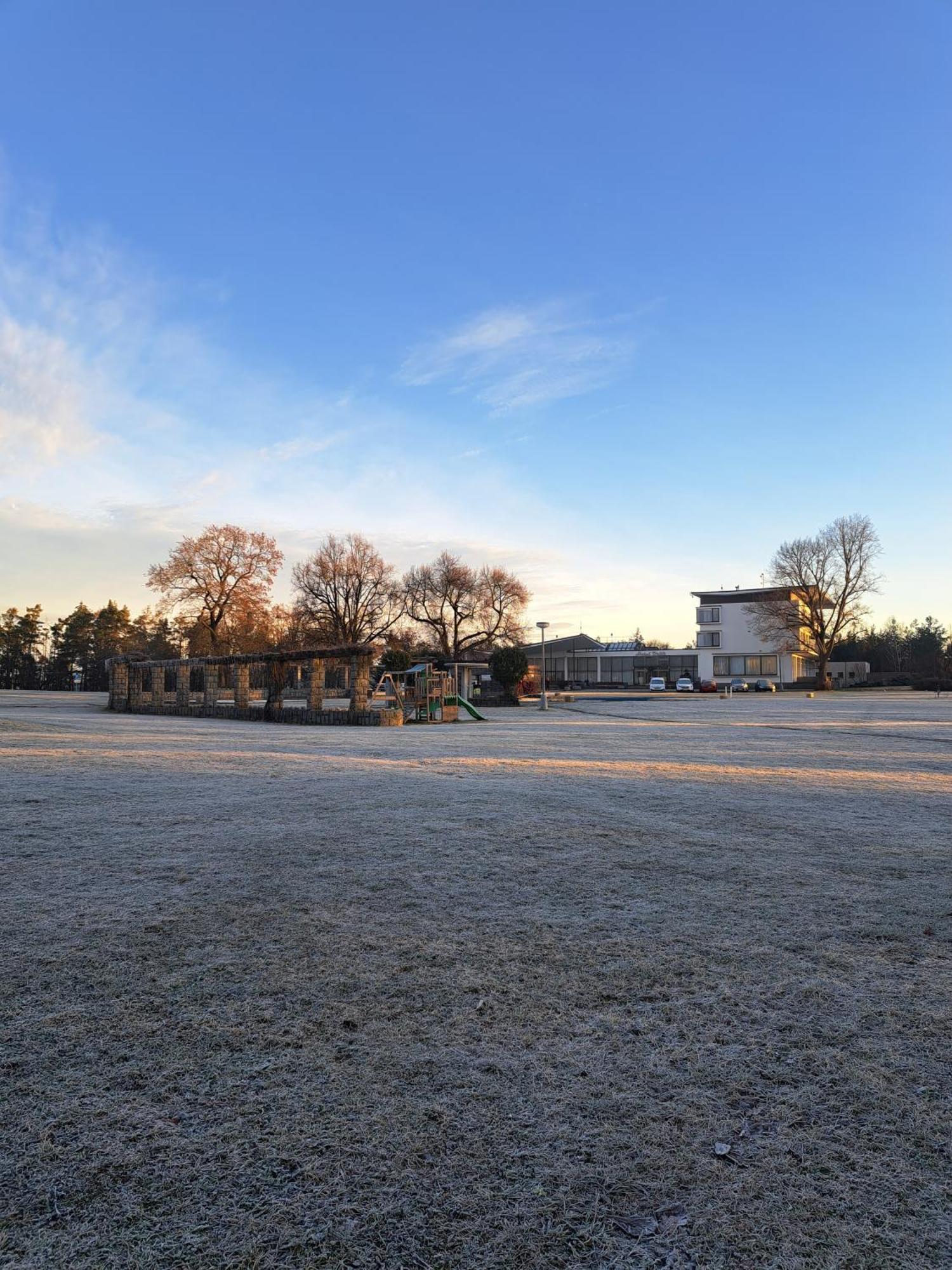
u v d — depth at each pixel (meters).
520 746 15.41
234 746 14.39
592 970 3.81
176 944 4.08
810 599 73.12
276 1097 2.68
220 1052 2.98
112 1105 2.62
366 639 62.47
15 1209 2.13
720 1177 2.29
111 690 33.03
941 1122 2.58
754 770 11.69
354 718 23.19
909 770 12.12
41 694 51.12
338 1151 2.39
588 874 5.48
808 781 10.50
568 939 4.23
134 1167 2.30
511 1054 2.99
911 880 5.46
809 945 4.18
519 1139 2.45
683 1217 2.12
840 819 7.75
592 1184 2.25
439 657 61.41
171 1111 2.59
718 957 4.00
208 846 6.14
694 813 7.90
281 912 4.59
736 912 4.71
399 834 6.60
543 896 4.97
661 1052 3.02
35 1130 2.48
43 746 13.61
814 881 5.40
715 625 86.56
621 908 4.76
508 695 40.16
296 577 61.72
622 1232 2.06
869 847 6.48
